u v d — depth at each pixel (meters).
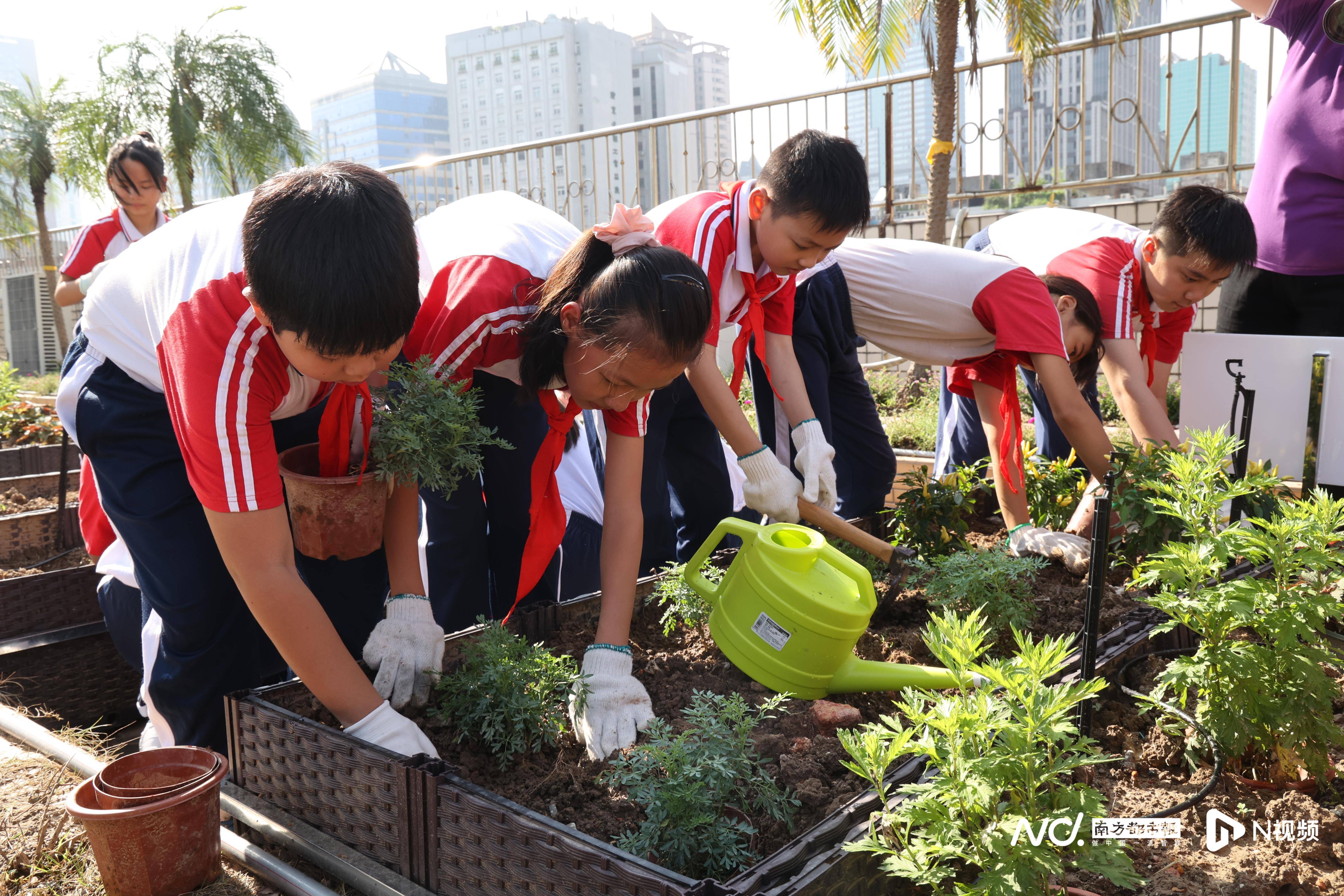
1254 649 1.61
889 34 8.29
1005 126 7.56
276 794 1.67
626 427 2.08
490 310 2.23
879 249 3.32
